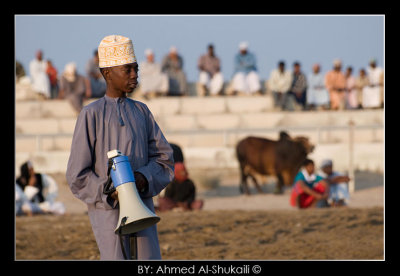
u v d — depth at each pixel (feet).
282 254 58.13
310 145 126.93
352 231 66.85
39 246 62.18
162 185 35.65
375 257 56.03
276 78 190.90
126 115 35.37
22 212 90.38
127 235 35.12
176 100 185.57
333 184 97.09
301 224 70.64
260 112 182.19
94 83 178.29
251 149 128.06
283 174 127.03
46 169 149.59
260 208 108.78
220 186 138.62
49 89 190.29
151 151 36.50
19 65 200.54
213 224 71.20
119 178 33.32
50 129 175.94
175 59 191.62
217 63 194.59
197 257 57.41
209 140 166.91
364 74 194.70
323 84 190.90
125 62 34.94
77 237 66.23
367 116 179.73
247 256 57.57
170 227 69.87
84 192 34.58
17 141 165.48
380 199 118.11
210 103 186.70
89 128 34.60
